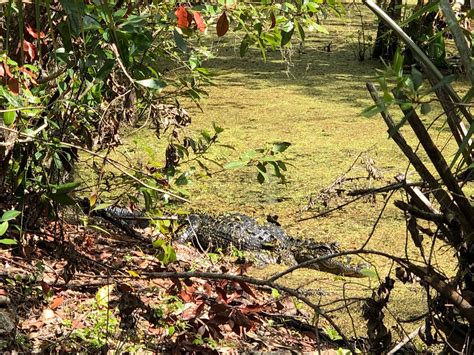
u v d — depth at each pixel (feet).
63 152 15.12
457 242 9.67
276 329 14.83
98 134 14.21
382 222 22.61
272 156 13.97
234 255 21.18
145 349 12.98
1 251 15.51
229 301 14.62
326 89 39.50
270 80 41.29
